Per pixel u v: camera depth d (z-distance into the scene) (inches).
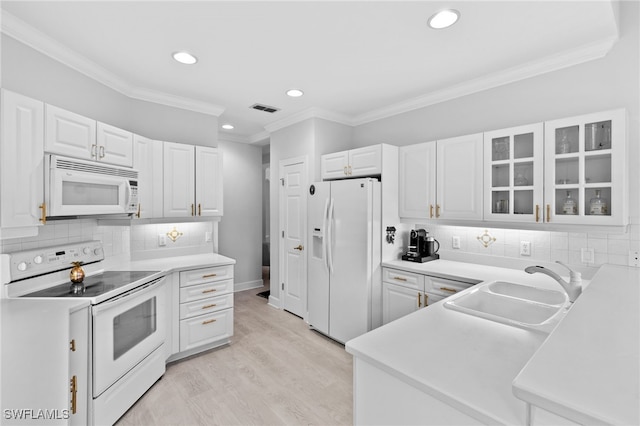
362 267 112.4
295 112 143.6
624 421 20.5
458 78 106.2
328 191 126.3
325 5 67.6
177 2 66.3
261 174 207.0
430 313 58.2
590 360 29.0
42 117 70.0
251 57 91.0
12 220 64.2
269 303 167.6
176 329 103.0
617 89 81.4
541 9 68.9
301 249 145.2
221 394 86.7
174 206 113.9
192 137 128.3
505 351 42.8
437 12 70.1
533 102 96.2
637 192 78.6
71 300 68.2
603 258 84.7
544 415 26.9
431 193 110.3
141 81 107.4
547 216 84.4
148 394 86.5
